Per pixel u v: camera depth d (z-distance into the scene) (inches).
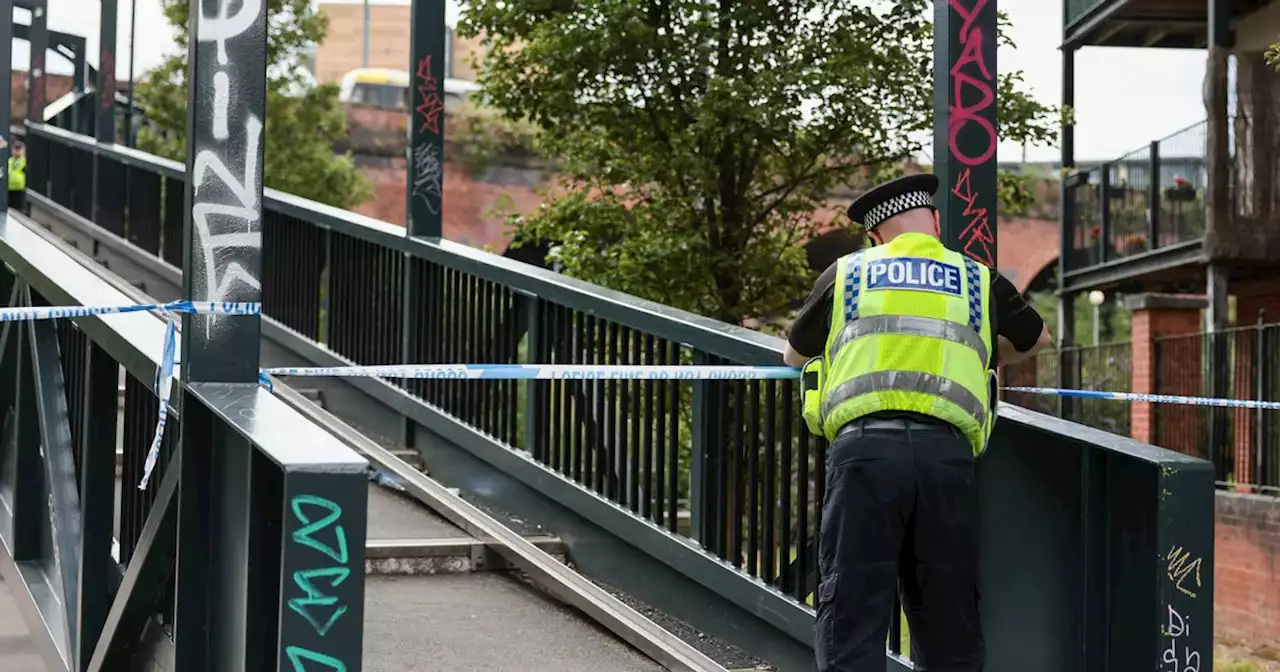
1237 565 446.0
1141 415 559.5
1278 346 451.5
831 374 142.0
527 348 268.1
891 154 370.6
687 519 242.8
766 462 196.7
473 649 195.9
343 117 801.6
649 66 373.1
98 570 165.2
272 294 387.2
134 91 757.3
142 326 150.5
